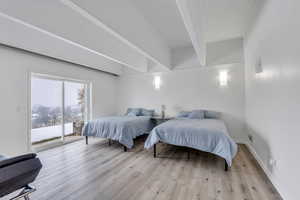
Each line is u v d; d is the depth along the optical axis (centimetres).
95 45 300
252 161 292
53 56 359
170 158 314
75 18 253
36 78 364
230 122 435
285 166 172
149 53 330
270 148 219
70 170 259
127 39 247
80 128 480
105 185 212
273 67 203
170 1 258
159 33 384
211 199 181
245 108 413
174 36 402
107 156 325
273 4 198
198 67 472
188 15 175
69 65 427
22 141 316
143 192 196
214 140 270
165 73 526
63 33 231
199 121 376
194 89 482
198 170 257
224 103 442
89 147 390
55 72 389
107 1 203
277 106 192
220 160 301
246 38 372
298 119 143
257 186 206
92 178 232
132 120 405
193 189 202
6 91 294
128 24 249
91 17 183
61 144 413
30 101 331
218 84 451
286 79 166
